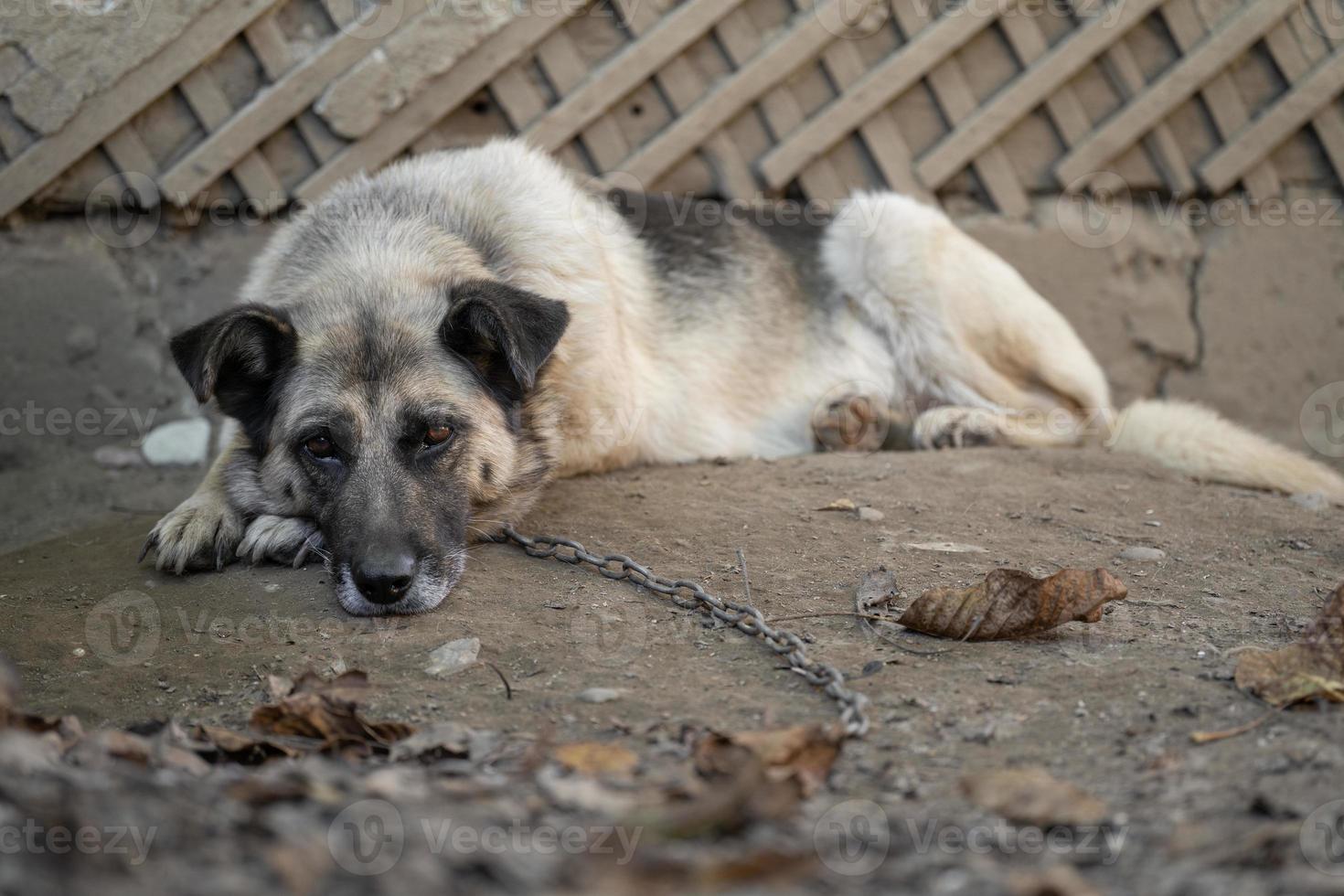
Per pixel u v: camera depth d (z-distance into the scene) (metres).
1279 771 2.37
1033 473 5.14
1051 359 6.20
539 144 6.59
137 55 6.14
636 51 6.61
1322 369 7.44
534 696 3.04
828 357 6.10
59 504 5.59
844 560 4.01
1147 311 7.41
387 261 4.40
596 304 4.87
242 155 6.38
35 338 6.32
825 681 2.97
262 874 1.84
